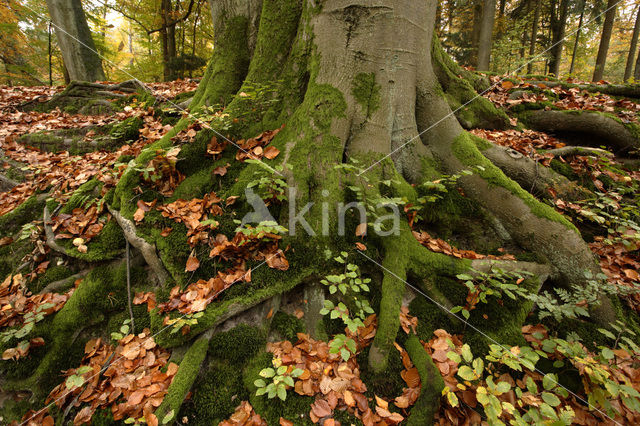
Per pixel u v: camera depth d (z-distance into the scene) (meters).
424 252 2.48
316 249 2.36
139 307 2.33
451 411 1.79
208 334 2.05
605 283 2.39
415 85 3.03
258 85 2.74
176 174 2.77
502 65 11.03
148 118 4.21
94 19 9.80
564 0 12.57
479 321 2.26
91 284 2.42
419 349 2.07
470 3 13.78
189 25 12.41
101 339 2.26
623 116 4.25
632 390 1.56
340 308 1.96
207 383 1.94
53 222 2.77
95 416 1.82
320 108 2.64
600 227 3.02
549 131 4.40
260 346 2.11
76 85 5.36
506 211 2.77
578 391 1.92
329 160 2.56
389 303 2.17
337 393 1.87
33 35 10.50
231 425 1.76
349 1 2.64
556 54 12.43
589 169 3.54
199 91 3.76
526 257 2.64
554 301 2.14
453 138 3.12
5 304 2.36
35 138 4.24
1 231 2.98
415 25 2.83
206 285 2.17
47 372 2.08
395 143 2.94
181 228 2.41
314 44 2.76
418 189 2.92
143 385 1.88
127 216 2.47
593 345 2.22
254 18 3.39
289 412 1.83
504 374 1.97
